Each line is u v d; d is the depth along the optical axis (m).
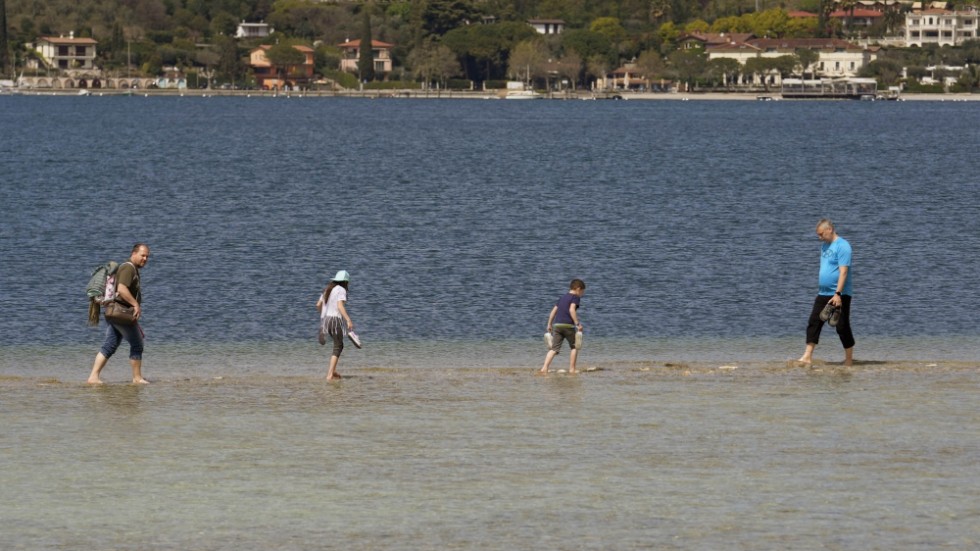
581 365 88.50
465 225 189.12
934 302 120.50
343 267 144.00
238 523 49.44
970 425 65.25
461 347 98.56
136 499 52.56
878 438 62.50
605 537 47.62
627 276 137.50
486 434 63.66
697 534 47.88
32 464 57.75
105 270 78.12
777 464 57.72
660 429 64.62
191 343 99.88
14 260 147.25
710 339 102.31
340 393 74.50
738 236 176.12
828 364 85.75
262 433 63.81
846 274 83.69
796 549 46.12
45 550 46.34
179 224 188.62
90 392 74.69
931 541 46.94
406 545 46.78
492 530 48.47
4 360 91.94
